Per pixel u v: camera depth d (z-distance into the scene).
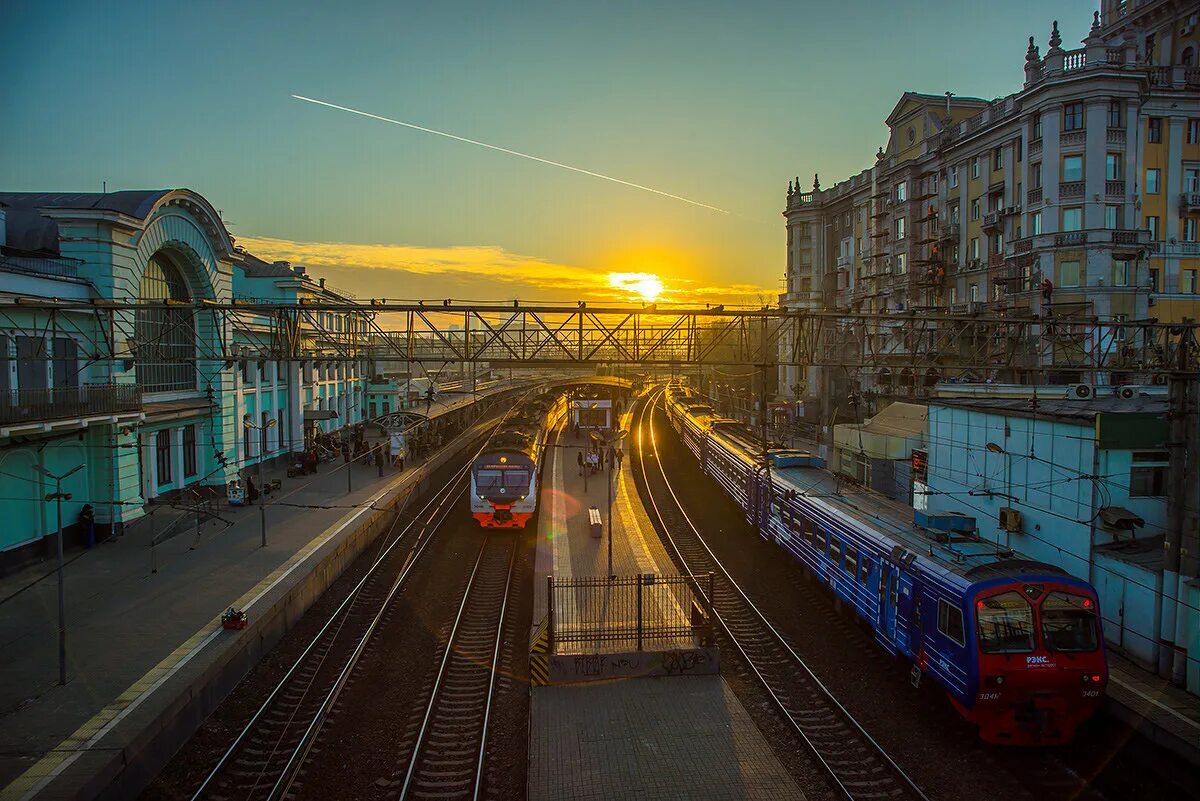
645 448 49.69
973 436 21.66
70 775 10.16
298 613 18.55
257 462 33.88
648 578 16.31
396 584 21.22
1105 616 15.93
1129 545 16.02
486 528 28.14
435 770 12.02
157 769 11.76
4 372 19.81
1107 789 11.62
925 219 43.62
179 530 24.20
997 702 12.18
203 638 14.98
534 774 11.48
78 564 20.42
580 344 20.92
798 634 17.80
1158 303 35.16
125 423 23.39
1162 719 11.96
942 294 42.31
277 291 40.12
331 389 45.72
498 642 17.17
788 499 22.61
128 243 23.95
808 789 11.36
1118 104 32.84
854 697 14.47
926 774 11.79
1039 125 34.28
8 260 21.42
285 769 11.64
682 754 12.10
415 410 48.19
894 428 31.08
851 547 17.70
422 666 16.08
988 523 20.72
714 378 69.50
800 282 60.53
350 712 13.83
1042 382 33.12
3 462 19.59
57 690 12.69
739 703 13.97
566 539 26.20
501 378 84.38
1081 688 12.19
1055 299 33.22
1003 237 37.09
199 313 29.36
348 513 26.80
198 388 29.64
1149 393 21.34
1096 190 32.69
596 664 14.88
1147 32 43.28
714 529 29.14
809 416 54.22
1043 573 12.77
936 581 13.59
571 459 43.22
